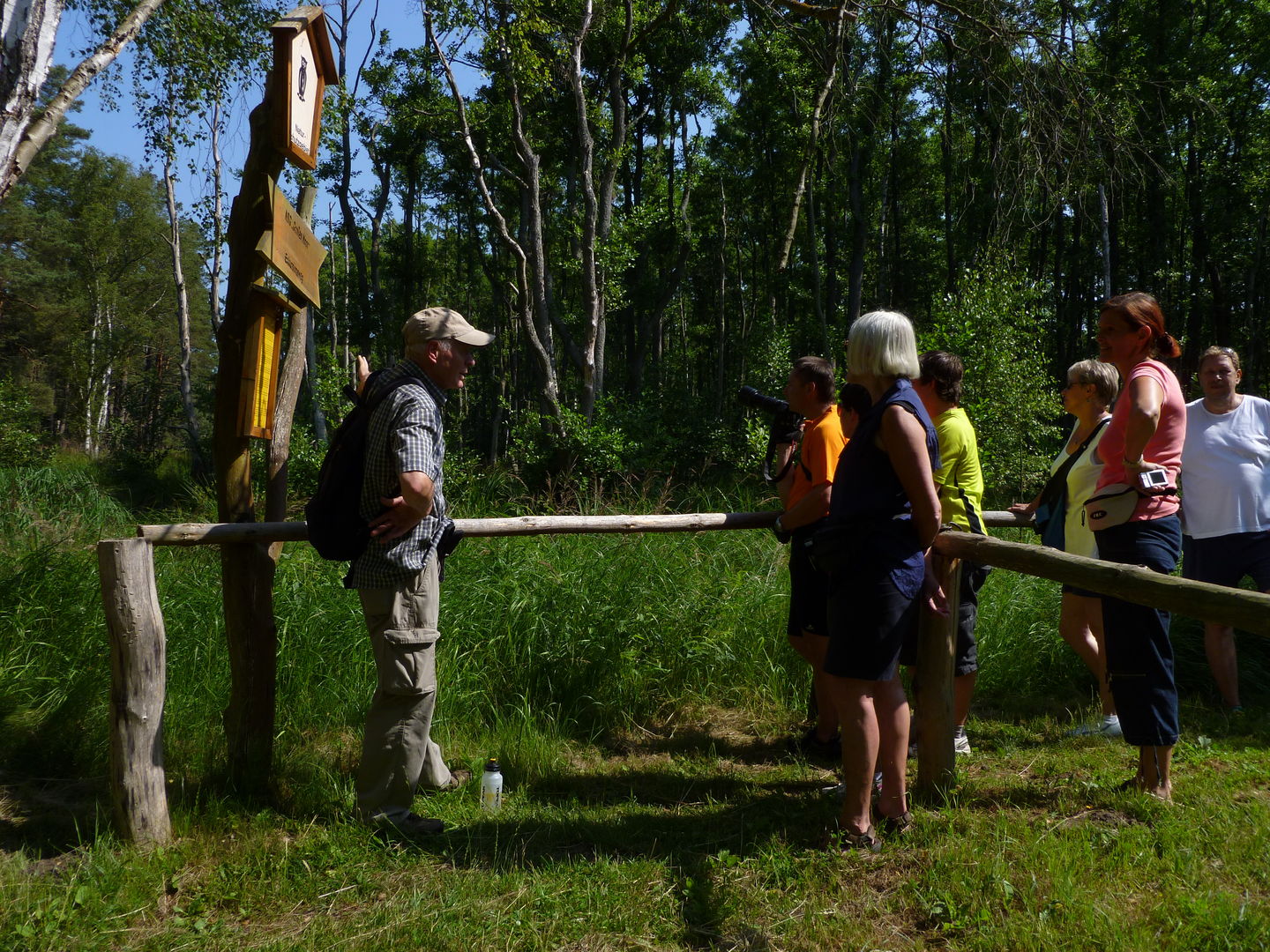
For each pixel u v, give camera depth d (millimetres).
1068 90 9828
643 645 4992
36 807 3312
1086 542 4066
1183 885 2600
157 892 2711
